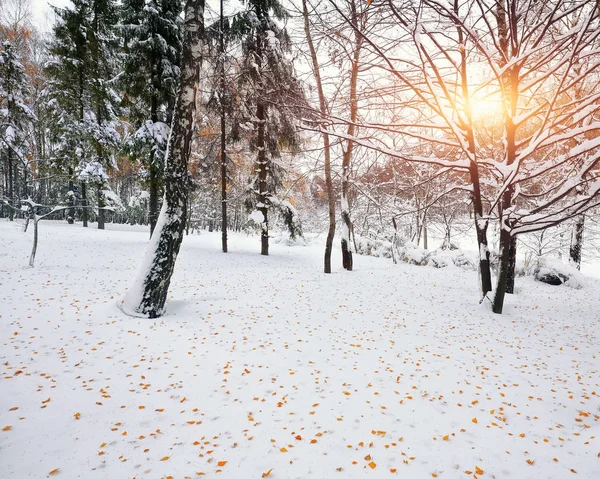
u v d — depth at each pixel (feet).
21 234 52.70
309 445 10.69
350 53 17.37
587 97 17.95
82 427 11.28
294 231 60.54
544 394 14.30
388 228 83.05
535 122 27.20
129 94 50.31
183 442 10.73
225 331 21.18
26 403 12.35
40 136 95.35
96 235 61.21
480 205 28.12
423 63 15.85
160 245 23.18
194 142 63.41
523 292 37.73
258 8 49.93
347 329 22.65
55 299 24.39
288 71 42.78
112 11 61.98
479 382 15.37
